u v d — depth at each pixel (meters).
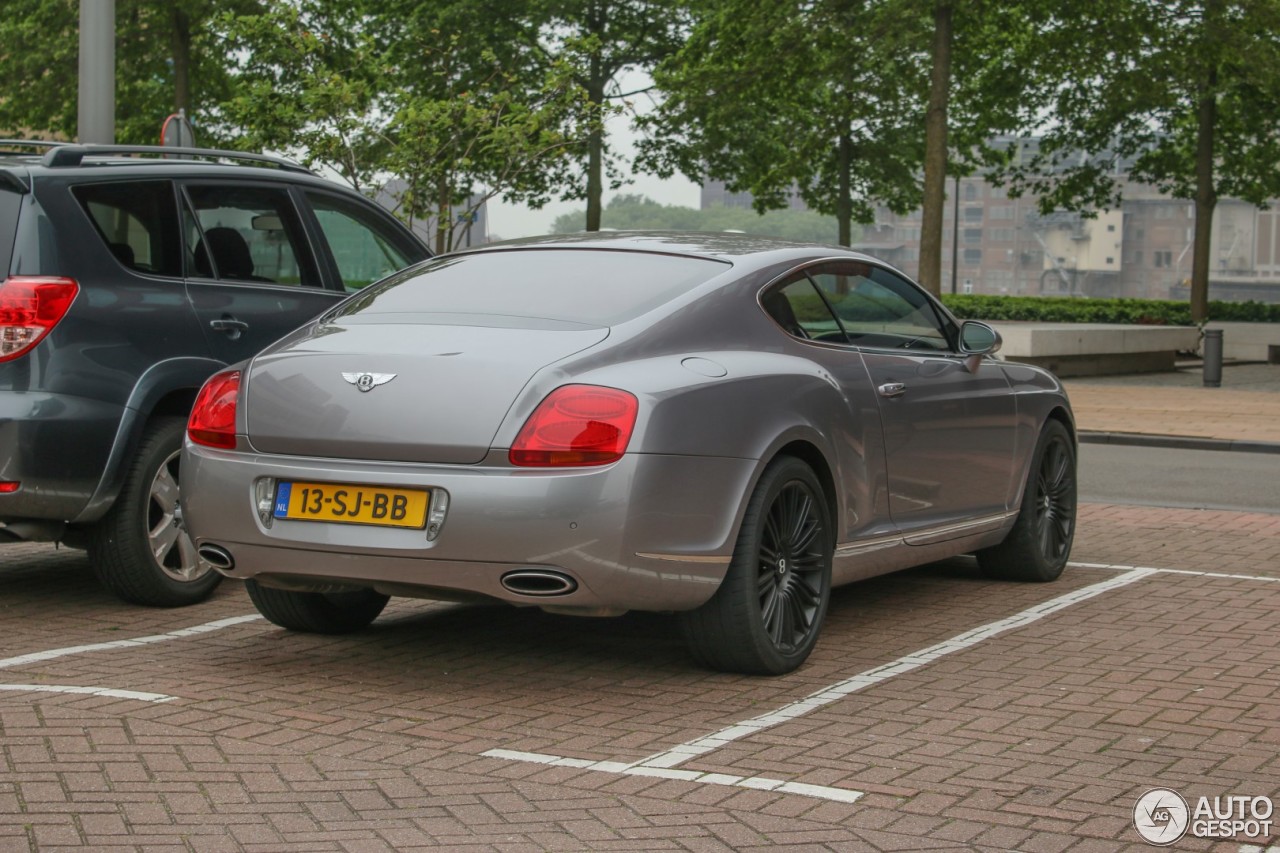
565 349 4.99
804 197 41.44
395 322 5.38
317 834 3.69
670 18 34.78
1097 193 39.91
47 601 6.82
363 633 6.19
